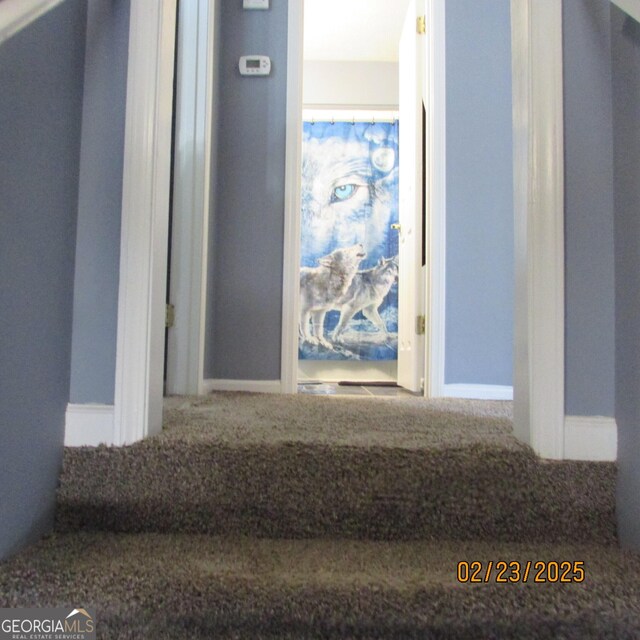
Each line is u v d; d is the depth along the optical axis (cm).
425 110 231
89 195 97
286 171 209
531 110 97
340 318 370
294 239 208
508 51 203
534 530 89
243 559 78
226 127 211
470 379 201
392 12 316
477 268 203
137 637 67
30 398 81
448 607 67
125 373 94
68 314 94
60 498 91
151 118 98
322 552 82
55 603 66
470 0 209
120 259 96
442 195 207
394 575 73
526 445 94
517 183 104
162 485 91
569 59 96
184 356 182
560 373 92
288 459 91
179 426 110
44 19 83
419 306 244
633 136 86
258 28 214
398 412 142
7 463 75
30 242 81
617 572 74
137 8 98
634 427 83
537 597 68
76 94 95
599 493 88
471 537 89
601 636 66
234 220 209
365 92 372
